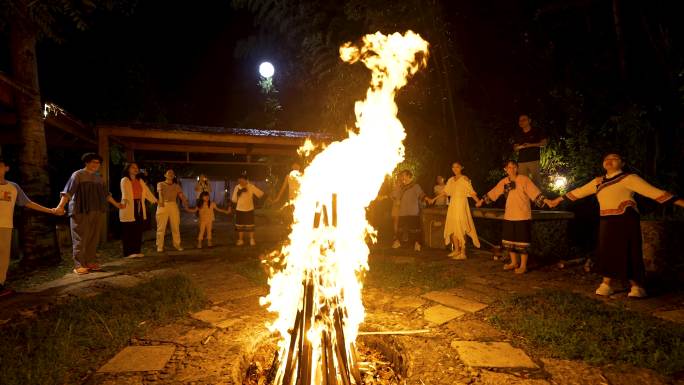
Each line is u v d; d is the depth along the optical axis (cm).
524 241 654
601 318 422
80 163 1371
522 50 1163
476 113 1191
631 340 369
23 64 732
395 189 941
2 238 542
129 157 1280
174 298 520
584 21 1084
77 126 1041
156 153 1622
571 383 310
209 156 1898
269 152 1512
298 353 308
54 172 1334
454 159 1205
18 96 735
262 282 605
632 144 864
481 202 732
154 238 1131
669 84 874
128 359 356
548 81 1132
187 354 367
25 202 584
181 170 2208
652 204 844
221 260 788
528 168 837
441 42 1112
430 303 505
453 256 797
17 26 717
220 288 579
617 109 909
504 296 527
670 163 853
